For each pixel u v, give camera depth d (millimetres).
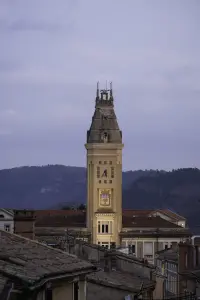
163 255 139625
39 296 30391
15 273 29109
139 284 62688
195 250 95938
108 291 55719
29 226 80438
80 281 36812
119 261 73312
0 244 36125
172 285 119250
